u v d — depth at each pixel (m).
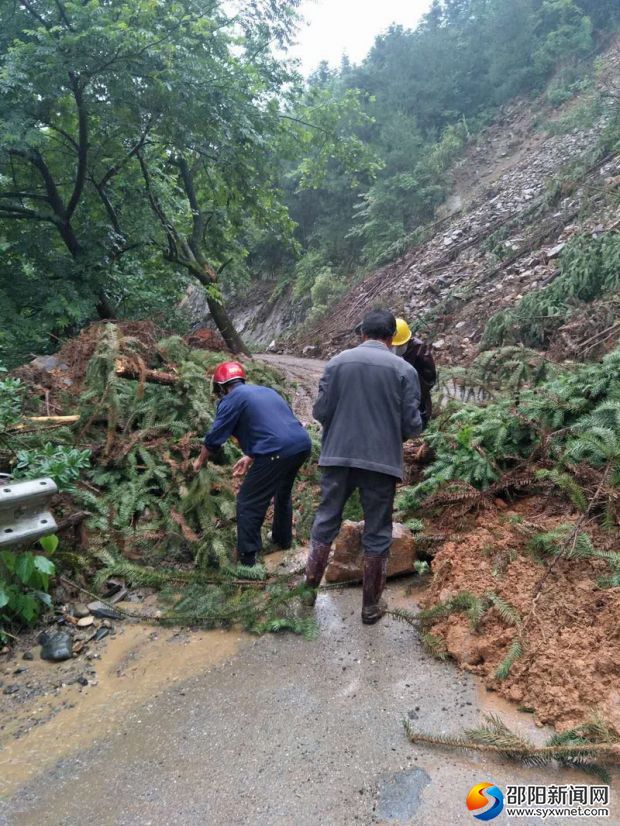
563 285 9.32
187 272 14.04
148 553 3.64
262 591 3.16
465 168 22.58
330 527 2.91
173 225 12.93
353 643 2.72
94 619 3.03
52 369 5.17
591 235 10.60
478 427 3.97
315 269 25.06
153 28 8.57
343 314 19.28
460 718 2.19
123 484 4.06
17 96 8.16
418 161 23.39
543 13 25.09
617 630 2.31
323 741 2.11
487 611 2.64
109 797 1.91
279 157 13.57
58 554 3.27
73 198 10.17
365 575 2.81
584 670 2.20
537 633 2.43
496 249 14.73
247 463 3.40
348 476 2.83
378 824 1.76
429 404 4.50
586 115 16.34
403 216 22.88
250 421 3.35
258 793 1.89
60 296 9.08
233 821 1.79
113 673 2.60
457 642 2.55
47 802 1.90
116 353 4.69
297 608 3.03
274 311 27.08
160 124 9.73
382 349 2.89
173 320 12.85
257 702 2.34
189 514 3.88
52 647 2.75
